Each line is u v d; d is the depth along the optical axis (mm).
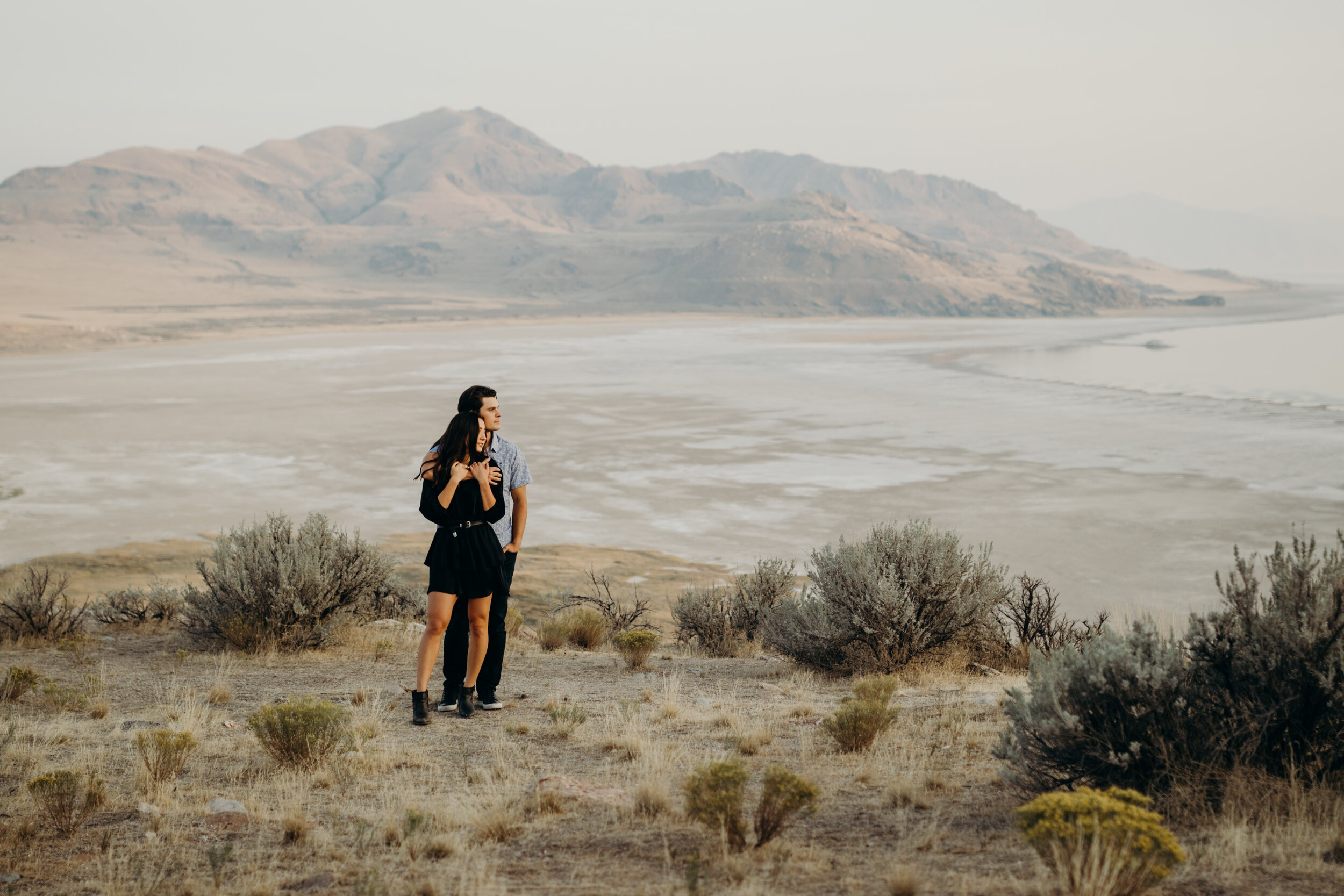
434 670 9180
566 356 146750
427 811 4453
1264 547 38844
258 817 4488
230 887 3645
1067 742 4465
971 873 3588
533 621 23531
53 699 7324
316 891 3615
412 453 63812
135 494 51125
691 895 3393
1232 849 3711
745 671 10352
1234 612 4797
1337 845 3678
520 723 6414
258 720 5512
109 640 12273
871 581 9812
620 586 30672
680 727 6617
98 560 36188
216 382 111000
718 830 4070
